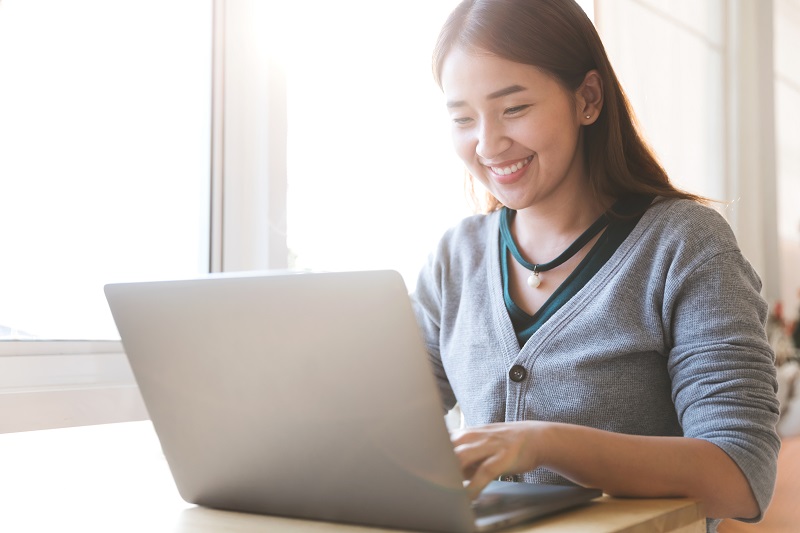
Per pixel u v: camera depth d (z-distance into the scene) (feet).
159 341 2.88
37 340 5.01
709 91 11.26
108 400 5.10
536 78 3.83
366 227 6.81
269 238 6.07
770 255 12.94
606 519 2.65
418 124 7.21
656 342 3.72
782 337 12.46
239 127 5.98
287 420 2.67
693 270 3.64
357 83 6.75
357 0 6.73
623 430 3.74
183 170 5.77
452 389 4.62
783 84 13.70
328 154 6.52
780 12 13.58
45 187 5.07
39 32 5.04
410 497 2.50
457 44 3.91
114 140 5.41
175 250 5.74
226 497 3.01
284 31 6.15
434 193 7.34
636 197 4.09
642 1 9.57
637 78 9.39
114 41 5.42
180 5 5.76
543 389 3.79
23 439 4.56
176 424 3.01
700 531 2.96
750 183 12.09
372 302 2.36
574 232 4.17
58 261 5.13
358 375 2.45
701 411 3.32
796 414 11.76
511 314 4.09
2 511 2.99
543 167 3.94
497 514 2.57
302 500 2.79
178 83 5.75
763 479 3.12
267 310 2.56
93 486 3.53
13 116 4.92
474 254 4.51
